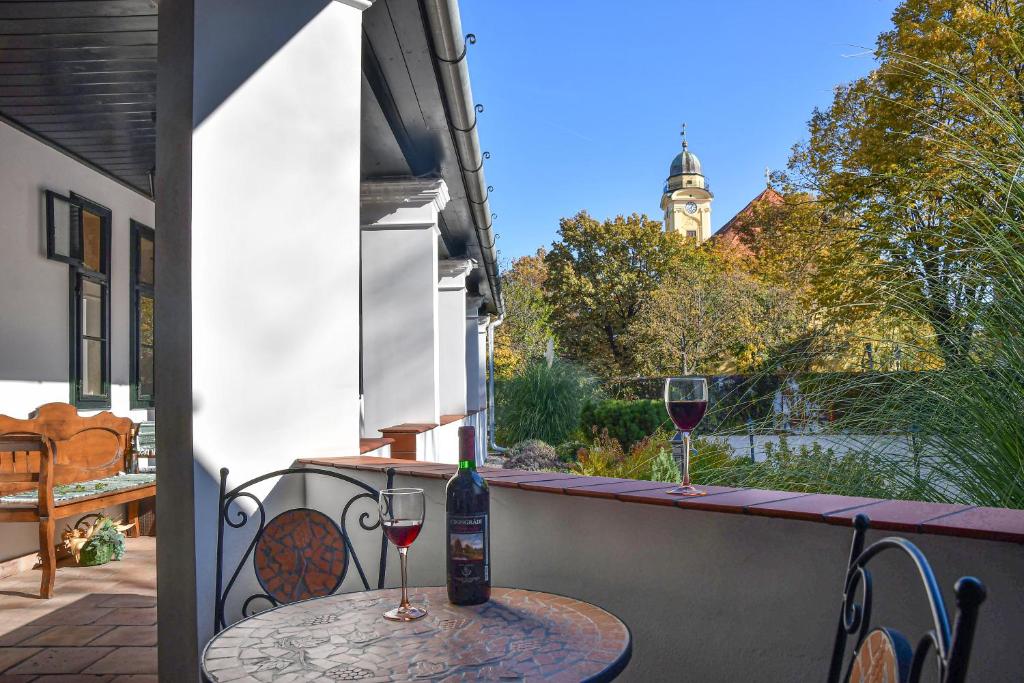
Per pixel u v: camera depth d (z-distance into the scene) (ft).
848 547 5.36
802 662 5.58
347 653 5.01
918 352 7.96
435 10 11.33
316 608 6.07
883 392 7.70
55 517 15.92
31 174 18.57
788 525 5.68
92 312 21.53
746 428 9.55
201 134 9.50
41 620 14.05
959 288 7.56
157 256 9.84
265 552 8.38
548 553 7.37
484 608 5.89
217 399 9.45
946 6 35.19
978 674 4.66
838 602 5.40
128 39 13.91
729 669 6.01
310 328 10.09
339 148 10.34
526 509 7.58
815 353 9.32
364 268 20.02
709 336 86.38
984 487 6.69
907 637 4.99
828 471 7.80
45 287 19.10
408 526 5.75
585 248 118.62
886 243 8.56
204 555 9.17
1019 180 7.08
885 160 32.50
